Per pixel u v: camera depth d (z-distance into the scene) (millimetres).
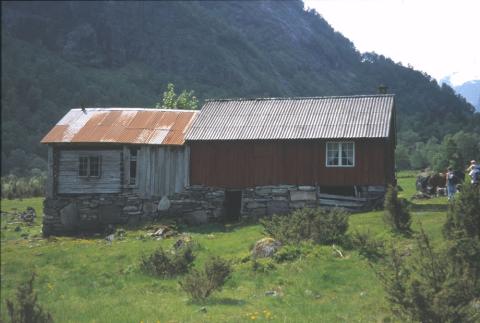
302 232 20438
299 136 29656
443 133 133375
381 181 28516
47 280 20031
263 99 34031
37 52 116750
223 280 15484
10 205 51375
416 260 11000
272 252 19500
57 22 119500
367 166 28812
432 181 33719
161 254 19438
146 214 32125
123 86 168250
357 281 15703
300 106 32406
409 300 9992
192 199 31750
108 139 32344
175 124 34031
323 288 15531
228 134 31234
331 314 12789
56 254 24844
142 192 32312
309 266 17688
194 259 19828
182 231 29406
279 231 20875
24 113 98688
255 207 30625
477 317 10078
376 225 23000
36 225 37375
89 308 14852
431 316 9719
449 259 11039
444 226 14297
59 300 16703
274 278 17000
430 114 167750
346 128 29266
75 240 29281
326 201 29469
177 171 32125
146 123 34281
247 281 17062
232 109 33656
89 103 130500
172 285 17359
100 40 191500
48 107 104750
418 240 11414
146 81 197125
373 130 28578
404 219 20578
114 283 18547
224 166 31422
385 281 10750
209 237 26172
